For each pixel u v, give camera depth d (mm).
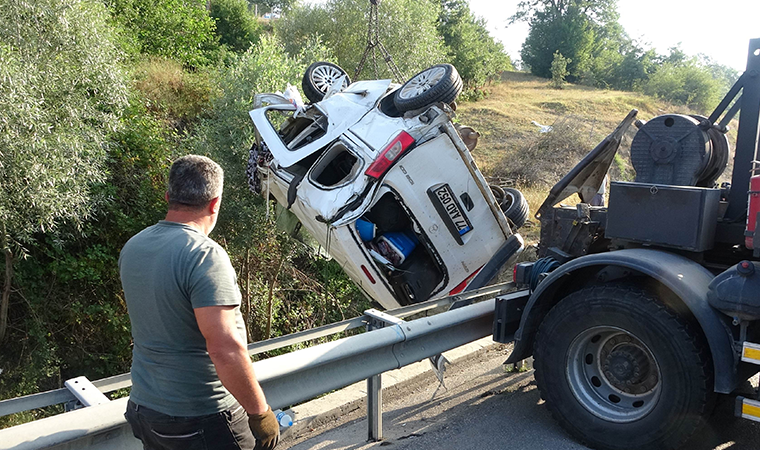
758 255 2926
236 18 22734
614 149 4355
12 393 6781
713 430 3537
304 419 4086
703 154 3398
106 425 2189
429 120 5980
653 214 3398
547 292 3688
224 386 1854
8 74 5477
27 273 7234
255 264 8852
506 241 6051
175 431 1934
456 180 6039
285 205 6855
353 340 3092
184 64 13477
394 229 6316
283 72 8719
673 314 3057
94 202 7188
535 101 25531
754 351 2830
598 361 3492
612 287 3312
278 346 3195
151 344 1944
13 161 5742
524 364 4934
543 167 14828
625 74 44719
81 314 7512
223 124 8188
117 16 12773
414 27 15055
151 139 8875
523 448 3414
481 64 28812
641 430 3170
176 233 1979
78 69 6766
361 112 6434
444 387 4508
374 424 3609
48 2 6344
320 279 9633
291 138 7277
